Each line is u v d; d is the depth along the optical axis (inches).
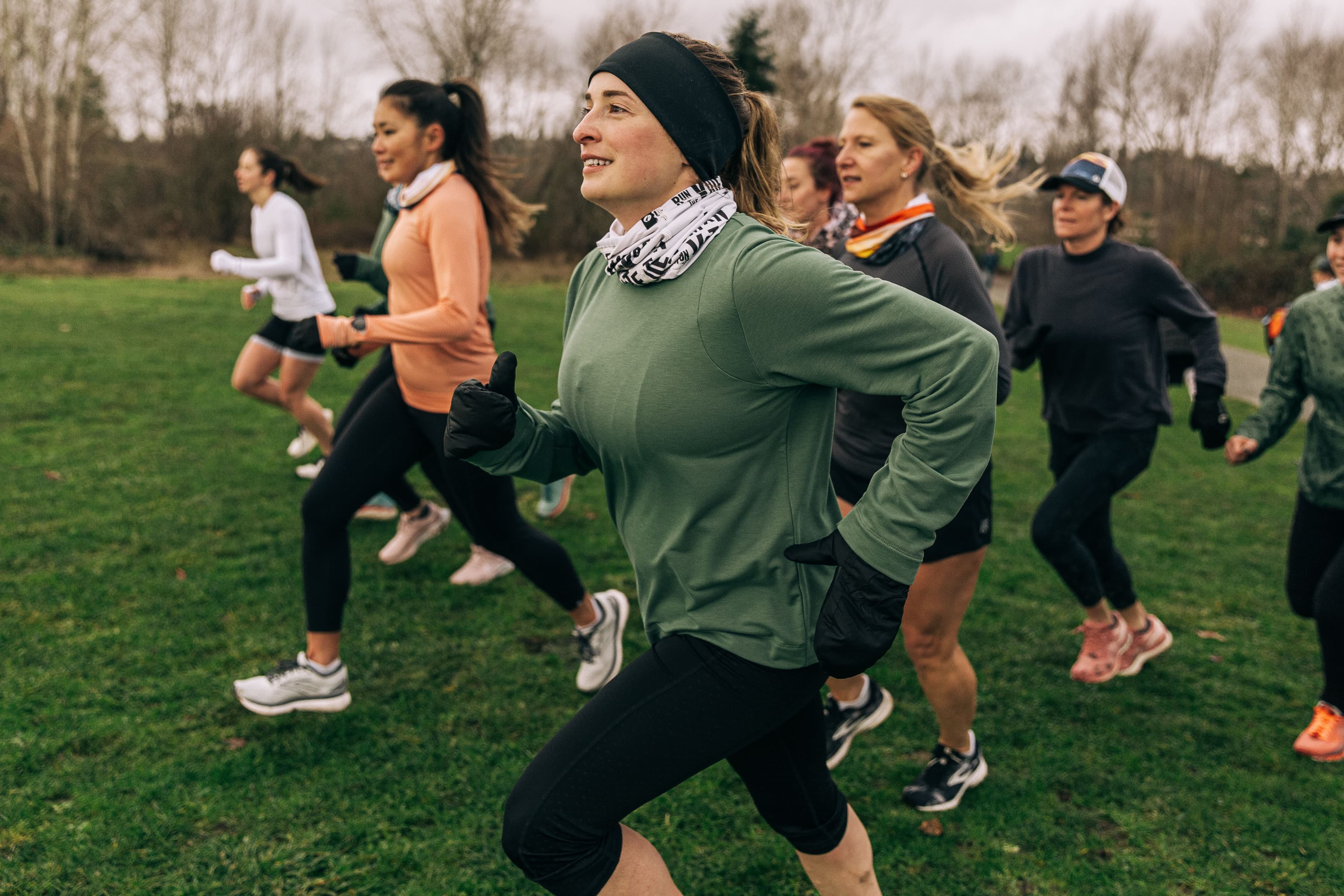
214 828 92.1
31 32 860.6
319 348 105.1
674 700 56.9
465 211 107.7
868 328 49.9
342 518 108.3
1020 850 93.8
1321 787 106.2
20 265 775.7
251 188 184.9
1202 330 126.2
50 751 102.4
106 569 154.6
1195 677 134.6
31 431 243.8
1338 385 110.1
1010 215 126.5
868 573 50.1
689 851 91.4
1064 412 129.1
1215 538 205.5
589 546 181.2
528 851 56.0
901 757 110.4
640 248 53.0
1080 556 125.2
